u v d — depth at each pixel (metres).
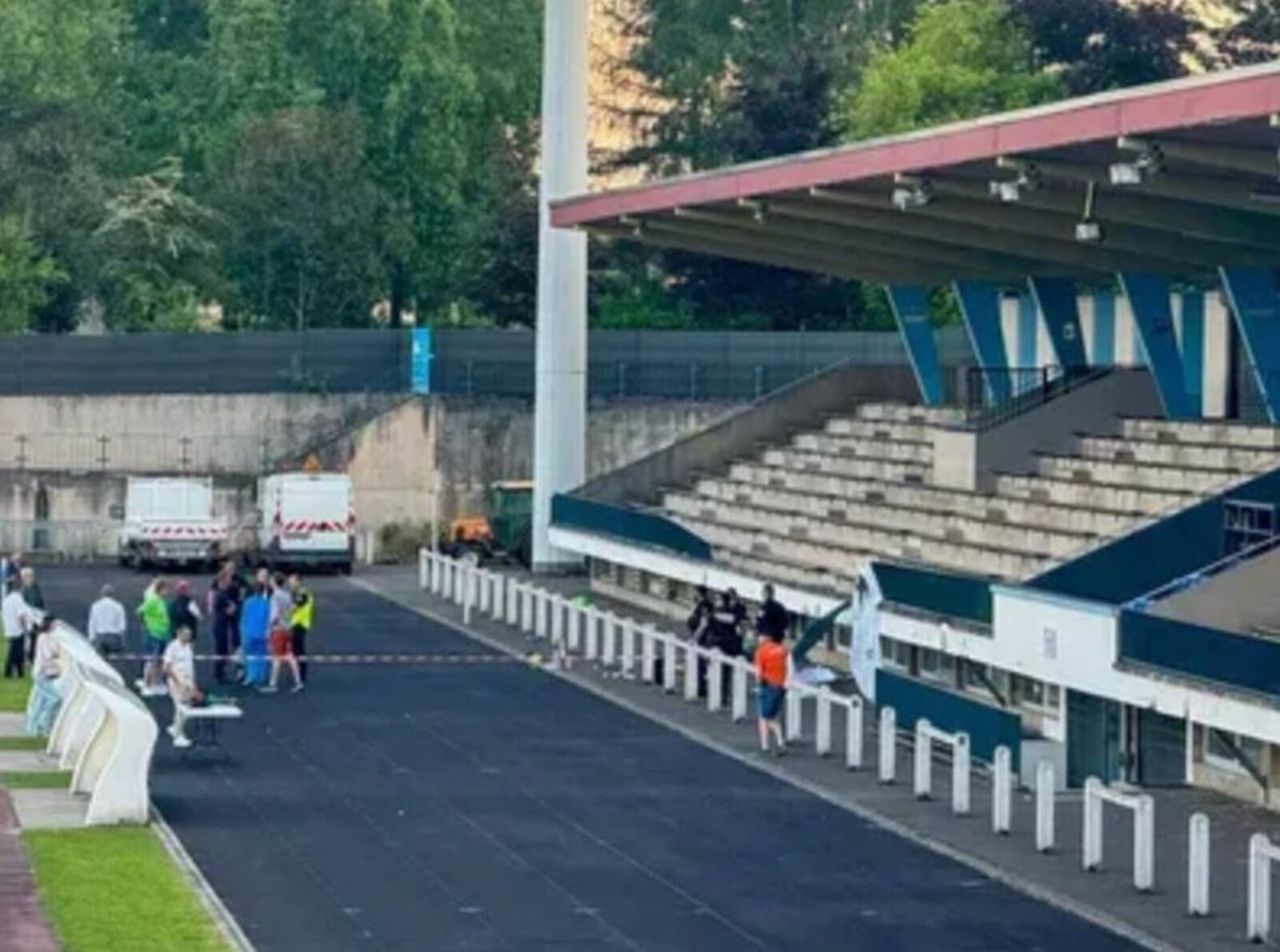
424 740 77.19
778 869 58.97
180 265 161.88
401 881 57.25
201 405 136.62
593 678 90.31
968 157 79.00
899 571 80.38
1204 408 101.00
